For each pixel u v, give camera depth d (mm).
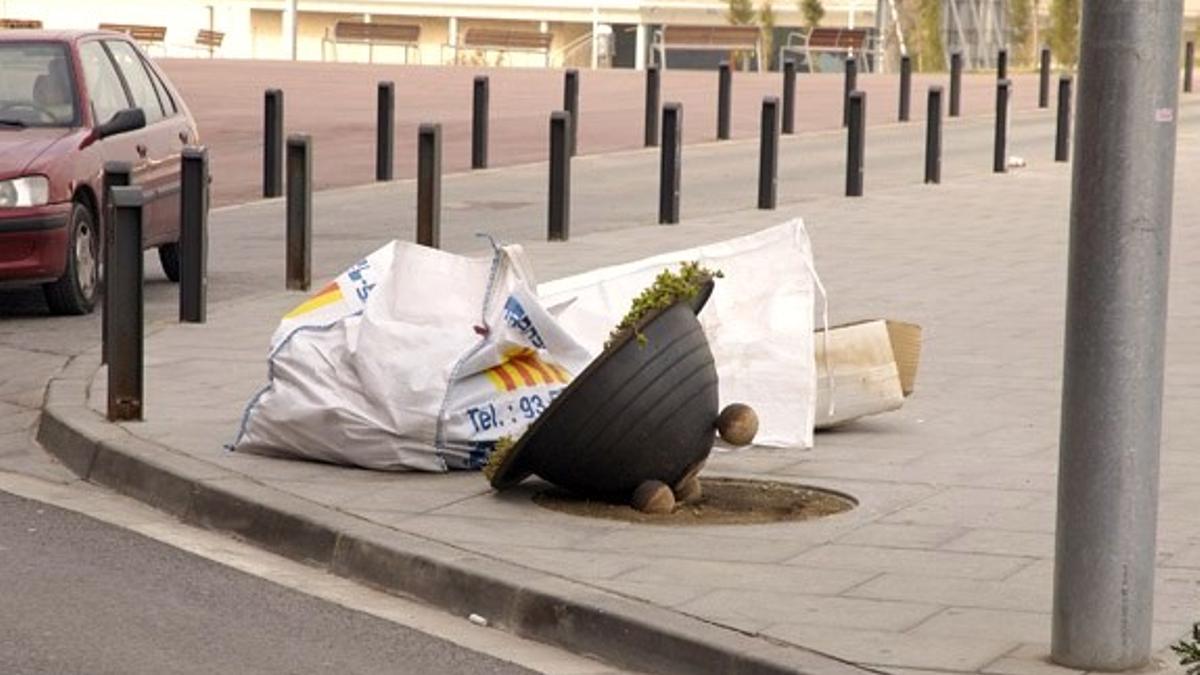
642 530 9312
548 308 11094
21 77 16219
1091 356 7238
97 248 15844
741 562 8797
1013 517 9617
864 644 7676
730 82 30750
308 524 9359
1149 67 7090
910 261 18609
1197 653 7230
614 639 7988
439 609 8641
